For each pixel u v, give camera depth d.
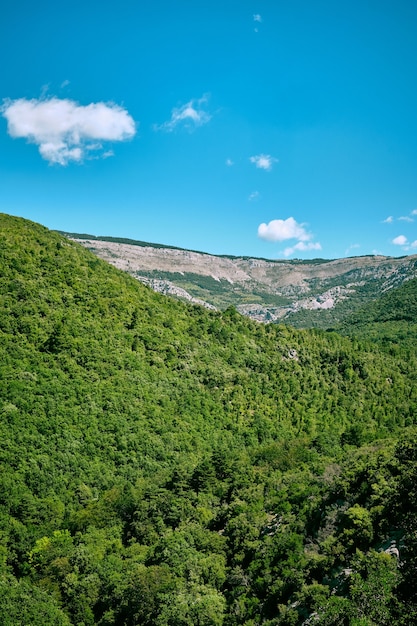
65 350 109.69
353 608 36.00
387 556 40.78
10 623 54.31
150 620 54.84
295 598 47.53
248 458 100.56
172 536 67.69
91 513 81.00
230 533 67.00
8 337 104.69
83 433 97.00
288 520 60.69
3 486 81.12
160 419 109.19
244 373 137.25
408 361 182.00
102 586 65.50
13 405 93.31
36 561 72.62
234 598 54.09
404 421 132.12
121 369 115.56
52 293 122.69
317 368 155.25
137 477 94.81
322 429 125.56
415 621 32.84
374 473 57.41
